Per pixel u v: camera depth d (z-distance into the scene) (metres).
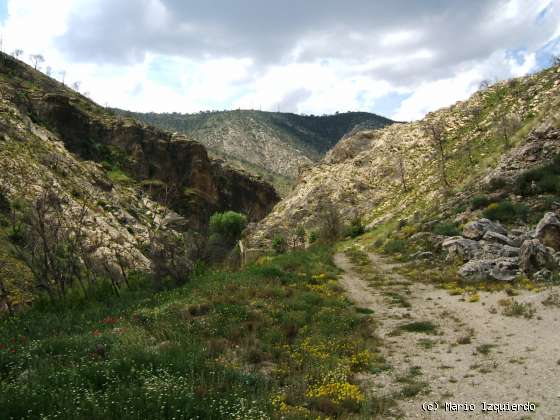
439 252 27.98
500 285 18.64
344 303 18.17
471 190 39.00
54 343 11.65
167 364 9.55
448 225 32.44
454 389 8.98
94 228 53.94
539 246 19.62
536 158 34.44
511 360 10.20
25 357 10.37
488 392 8.58
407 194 70.75
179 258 29.50
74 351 10.92
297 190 99.81
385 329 14.51
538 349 10.70
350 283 23.58
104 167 101.88
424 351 11.91
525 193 30.89
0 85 95.38
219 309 15.64
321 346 12.27
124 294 26.59
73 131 105.06
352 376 10.17
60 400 7.12
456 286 20.11
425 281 22.39
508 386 8.73
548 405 7.60
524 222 27.08
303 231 70.88
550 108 45.03
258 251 48.81
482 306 15.98
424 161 80.94
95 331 14.28
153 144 119.06
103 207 67.69
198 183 124.00
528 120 59.53
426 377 9.90
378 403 8.54
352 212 78.44
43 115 100.19
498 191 33.34
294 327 14.17
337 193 85.81
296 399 8.69
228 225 74.94
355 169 92.25
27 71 120.06
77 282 29.98
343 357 11.58
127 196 84.44
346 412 8.22
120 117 128.12
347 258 35.34
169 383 8.05
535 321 13.16
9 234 36.78
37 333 15.84
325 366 10.58
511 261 20.53
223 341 12.49
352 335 13.59
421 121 96.69
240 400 7.76
